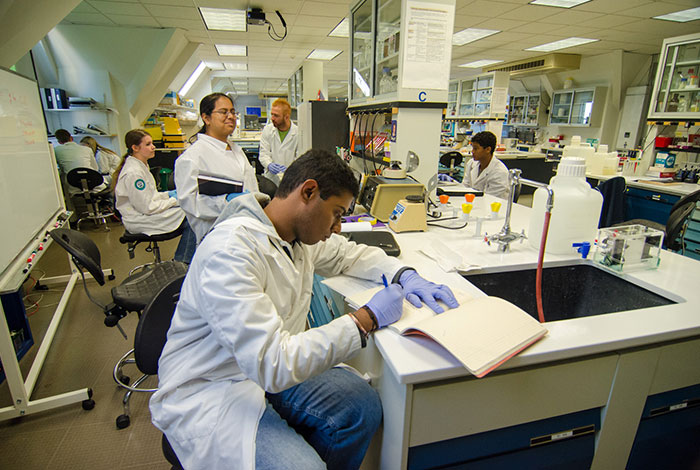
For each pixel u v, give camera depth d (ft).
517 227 6.01
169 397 2.92
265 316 2.54
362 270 3.96
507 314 3.06
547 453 3.12
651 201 11.87
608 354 3.03
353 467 3.13
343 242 4.14
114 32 17.88
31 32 8.35
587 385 3.06
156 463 4.90
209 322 2.58
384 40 7.91
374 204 6.16
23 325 6.81
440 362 2.62
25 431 5.36
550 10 15.89
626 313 3.31
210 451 2.71
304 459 2.66
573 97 25.89
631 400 3.25
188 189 6.99
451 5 6.33
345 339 2.75
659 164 13.65
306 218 2.90
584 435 3.22
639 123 23.73
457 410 2.78
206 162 7.26
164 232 9.25
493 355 2.55
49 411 5.71
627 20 17.01
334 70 34.35
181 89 32.32
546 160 20.26
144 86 18.74
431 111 6.80
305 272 3.44
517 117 31.53
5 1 7.11
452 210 6.99
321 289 5.43
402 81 6.46
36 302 9.04
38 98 7.93
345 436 3.02
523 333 2.83
